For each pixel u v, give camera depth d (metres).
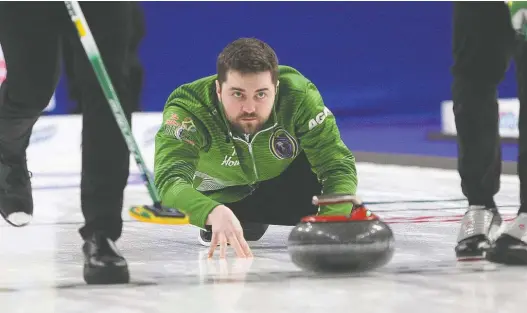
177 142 7.28
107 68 6.23
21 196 7.90
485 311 5.15
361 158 20.64
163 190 7.15
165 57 20.97
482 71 7.15
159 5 20.91
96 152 6.24
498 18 7.01
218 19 20.86
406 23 20.17
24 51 6.22
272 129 7.38
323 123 7.46
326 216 6.45
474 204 7.47
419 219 10.40
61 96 20.84
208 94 7.26
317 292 5.83
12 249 8.40
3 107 7.04
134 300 5.67
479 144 7.27
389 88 20.42
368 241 6.27
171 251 8.09
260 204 8.23
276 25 20.83
